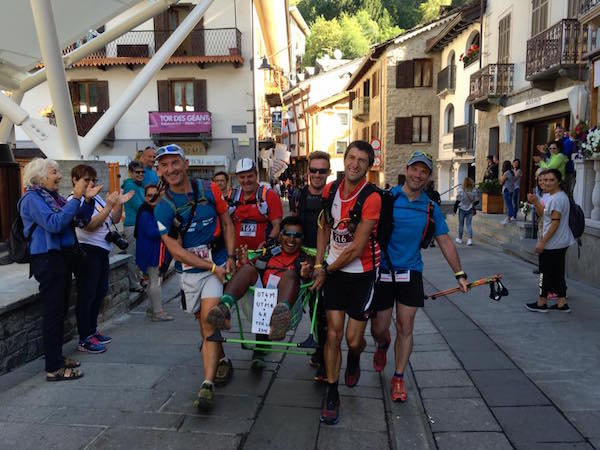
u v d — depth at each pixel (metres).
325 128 40.94
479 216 14.12
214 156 22.02
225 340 3.28
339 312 3.29
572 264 7.45
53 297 3.89
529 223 10.62
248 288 3.54
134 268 6.87
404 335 3.59
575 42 10.60
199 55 21.59
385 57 26.39
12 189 6.51
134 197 6.57
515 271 8.30
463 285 3.57
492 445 2.97
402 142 26.16
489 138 16.84
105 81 22.05
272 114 29.78
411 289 3.52
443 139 24.77
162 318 5.84
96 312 4.80
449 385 3.83
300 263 3.64
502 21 15.46
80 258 4.15
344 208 3.22
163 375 4.07
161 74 22.09
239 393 3.77
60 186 6.98
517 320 5.39
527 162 14.34
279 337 3.19
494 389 3.71
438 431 3.15
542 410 3.37
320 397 3.71
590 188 7.64
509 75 14.72
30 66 9.08
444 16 24.83
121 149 22.34
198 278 3.56
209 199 3.54
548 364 4.14
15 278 5.11
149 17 8.84
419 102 25.92
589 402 3.45
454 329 5.19
